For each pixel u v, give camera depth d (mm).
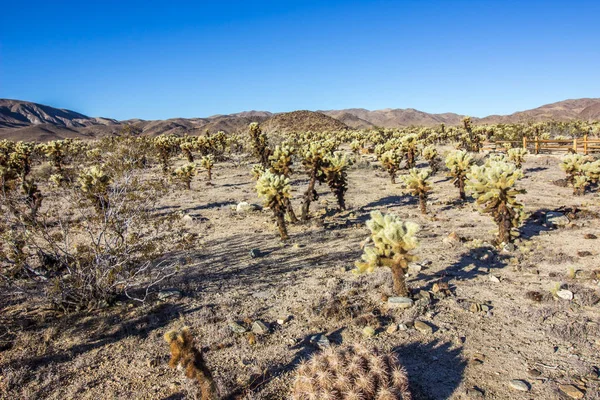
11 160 25656
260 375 5242
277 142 49406
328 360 4465
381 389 4191
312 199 15266
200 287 8547
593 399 4488
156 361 5691
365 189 22062
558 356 5410
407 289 7430
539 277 8297
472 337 6016
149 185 9250
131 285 8258
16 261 7246
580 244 10375
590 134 49281
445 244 10930
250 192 22812
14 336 6520
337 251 10750
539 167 26438
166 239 11242
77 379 5375
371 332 6152
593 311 6656
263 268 9680
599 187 18031
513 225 10812
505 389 4758
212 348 5992
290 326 6621
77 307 7480
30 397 4984
